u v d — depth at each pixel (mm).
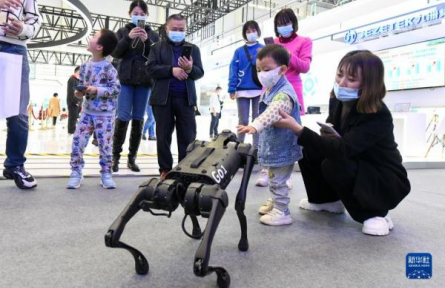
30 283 843
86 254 1026
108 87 1944
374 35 6184
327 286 880
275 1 11828
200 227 1274
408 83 5715
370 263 1033
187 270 940
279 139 1342
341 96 1314
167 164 2109
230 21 13266
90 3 12477
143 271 904
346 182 1336
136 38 2268
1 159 2736
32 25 1815
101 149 1971
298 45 2186
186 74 1997
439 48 5246
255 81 2455
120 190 1901
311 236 1270
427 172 3352
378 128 1284
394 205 1367
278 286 871
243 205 1047
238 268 968
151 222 1350
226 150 1010
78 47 16062
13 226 1247
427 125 5535
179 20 2035
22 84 1821
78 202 1615
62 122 13070
